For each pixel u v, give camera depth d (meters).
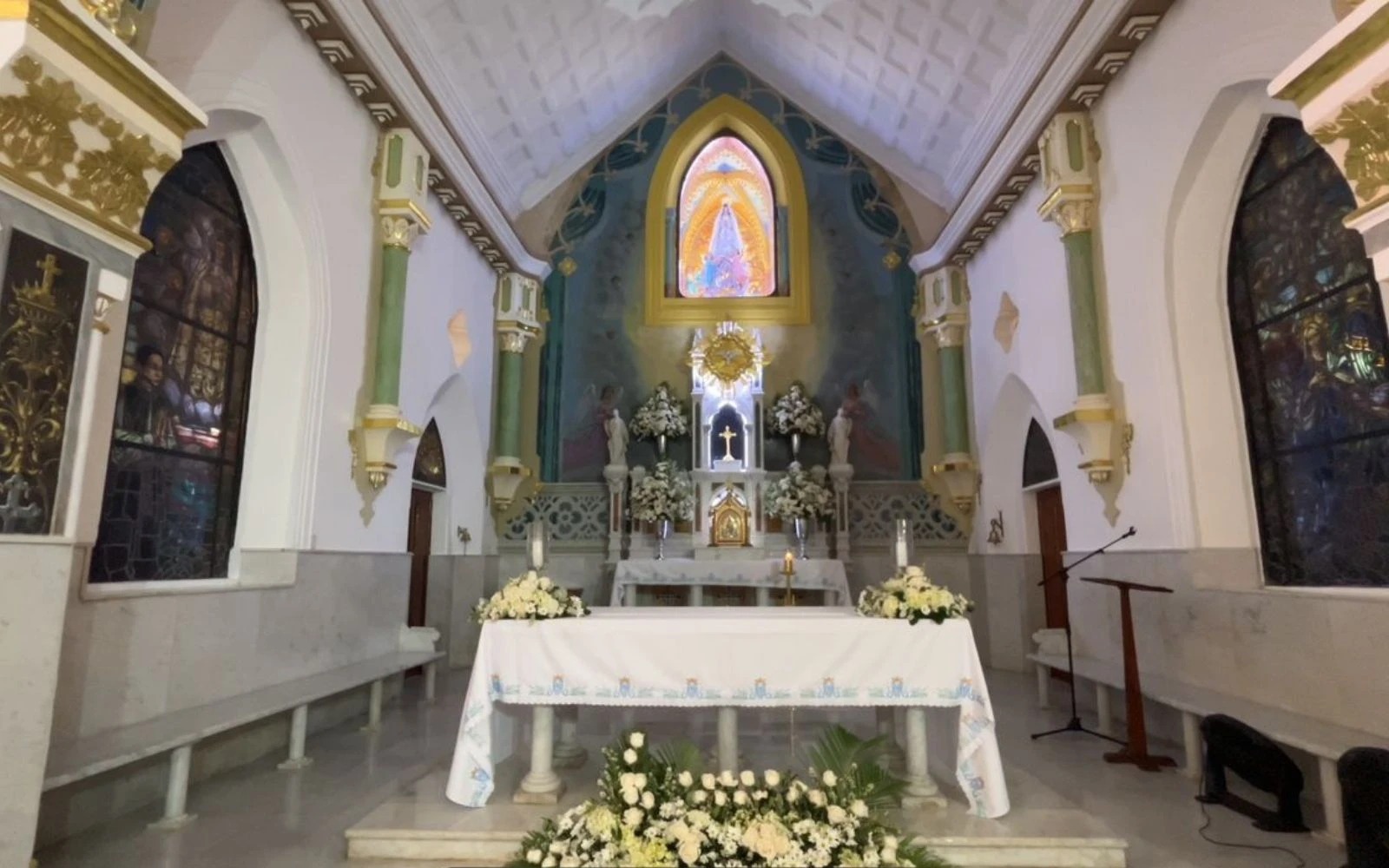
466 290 8.74
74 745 3.66
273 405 5.62
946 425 9.52
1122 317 5.94
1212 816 4.06
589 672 3.99
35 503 2.93
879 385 10.24
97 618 3.88
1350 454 4.39
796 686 3.93
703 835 2.76
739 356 9.85
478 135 7.86
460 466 9.34
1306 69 3.11
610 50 8.82
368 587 6.49
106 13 3.17
